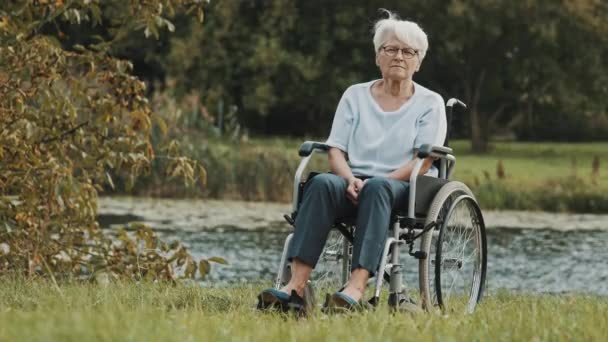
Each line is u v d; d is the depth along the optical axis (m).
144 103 9.76
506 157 38.75
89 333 4.17
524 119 53.31
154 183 23.12
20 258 9.36
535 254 15.69
